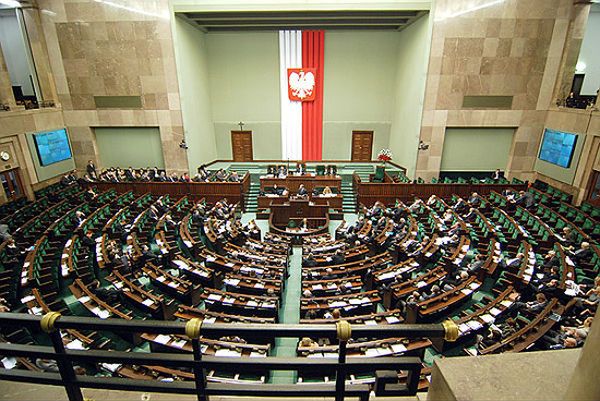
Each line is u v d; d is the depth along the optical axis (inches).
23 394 83.9
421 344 309.3
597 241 514.9
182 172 848.9
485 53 742.5
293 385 73.1
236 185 753.6
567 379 63.7
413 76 807.1
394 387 73.4
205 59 912.3
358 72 923.4
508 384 62.6
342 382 71.3
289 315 422.9
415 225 585.6
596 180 674.2
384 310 421.1
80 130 832.3
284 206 689.0
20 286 397.4
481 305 400.2
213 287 450.0
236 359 70.6
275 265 482.6
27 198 729.0
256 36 898.1
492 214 646.5
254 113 961.5
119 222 589.3
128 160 870.4
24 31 768.3
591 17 881.5
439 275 428.1
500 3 711.7
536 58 748.6
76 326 67.9
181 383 74.4
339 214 725.3
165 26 743.1
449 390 62.3
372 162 986.1
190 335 65.3
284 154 990.4
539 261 450.0
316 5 707.4
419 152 811.4
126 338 355.3
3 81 686.5
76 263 460.1
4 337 323.9
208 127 944.3
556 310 343.3
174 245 546.0
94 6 741.9
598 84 930.7
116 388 74.2
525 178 837.2
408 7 708.7
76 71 788.6
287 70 916.6
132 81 787.4
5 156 682.8
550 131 768.9
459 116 785.6
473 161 837.8
